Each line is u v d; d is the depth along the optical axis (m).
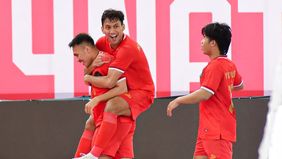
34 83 17.22
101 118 13.27
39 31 17.16
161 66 17.50
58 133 17.36
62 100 17.30
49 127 17.31
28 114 17.25
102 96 12.92
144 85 13.51
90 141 13.85
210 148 12.83
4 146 17.23
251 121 17.58
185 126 17.52
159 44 17.48
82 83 17.33
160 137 17.50
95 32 17.28
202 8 17.47
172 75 17.52
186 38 17.50
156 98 17.44
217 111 12.87
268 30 17.56
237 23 17.55
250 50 17.58
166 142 17.50
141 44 17.47
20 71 17.14
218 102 12.88
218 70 12.70
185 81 17.55
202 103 13.06
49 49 17.20
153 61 17.47
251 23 17.56
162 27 17.47
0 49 17.08
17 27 17.09
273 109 10.38
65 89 17.30
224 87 12.86
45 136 17.33
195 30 17.50
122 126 13.18
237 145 17.64
